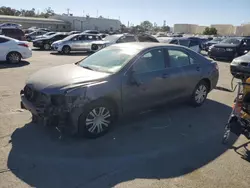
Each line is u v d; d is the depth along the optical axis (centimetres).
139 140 418
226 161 367
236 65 980
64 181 306
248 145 419
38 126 452
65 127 383
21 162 341
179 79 532
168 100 523
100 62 482
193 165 353
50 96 377
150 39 1636
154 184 307
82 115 389
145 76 464
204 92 616
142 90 461
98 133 417
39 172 321
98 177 317
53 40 2241
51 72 445
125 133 442
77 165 340
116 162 351
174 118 527
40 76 432
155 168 341
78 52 2091
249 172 342
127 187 300
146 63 475
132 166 343
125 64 446
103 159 357
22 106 442
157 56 499
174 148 397
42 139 406
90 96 387
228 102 665
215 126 493
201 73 586
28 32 3862
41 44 2198
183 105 618
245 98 404
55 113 371
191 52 582
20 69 1080
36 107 389
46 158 353
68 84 385
